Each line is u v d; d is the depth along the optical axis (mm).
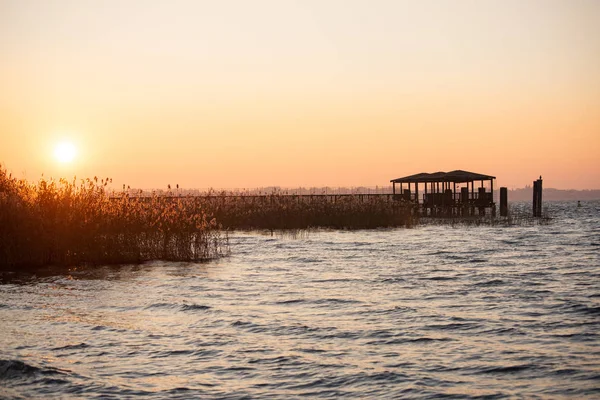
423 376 12211
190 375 12344
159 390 11508
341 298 20125
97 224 28297
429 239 42000
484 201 66375
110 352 13875
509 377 12133
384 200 56875
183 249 30250
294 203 52250
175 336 15211
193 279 24203
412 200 66250
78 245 27875
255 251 34219
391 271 26484
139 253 29219
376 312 17922
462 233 47125
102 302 19500
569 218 73500
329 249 35375
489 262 29375
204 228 31875
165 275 25250
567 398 11039
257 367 12805
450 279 24125
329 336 15203
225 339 14922
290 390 11492
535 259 30469
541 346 14273
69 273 25594
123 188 30703
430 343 14547
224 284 23047
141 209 30391
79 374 12383
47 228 27578
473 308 18469
